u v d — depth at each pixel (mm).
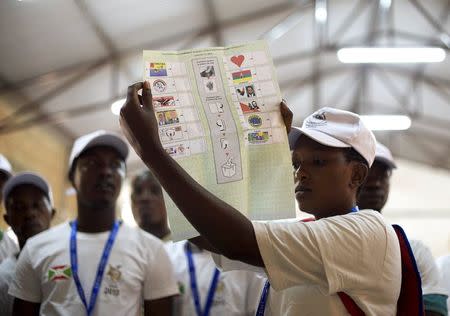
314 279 1672
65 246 2908
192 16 9156
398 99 13844
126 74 9867
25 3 7383
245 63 1797
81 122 11195
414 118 14086
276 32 10414
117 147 3100
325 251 1657
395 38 11367
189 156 1715
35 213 3424
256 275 3334
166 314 2879
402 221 16281
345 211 1919
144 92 1678
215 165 1731
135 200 4039
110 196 3018
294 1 9875
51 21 7949
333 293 1709
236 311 3291
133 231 3041
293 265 1647
